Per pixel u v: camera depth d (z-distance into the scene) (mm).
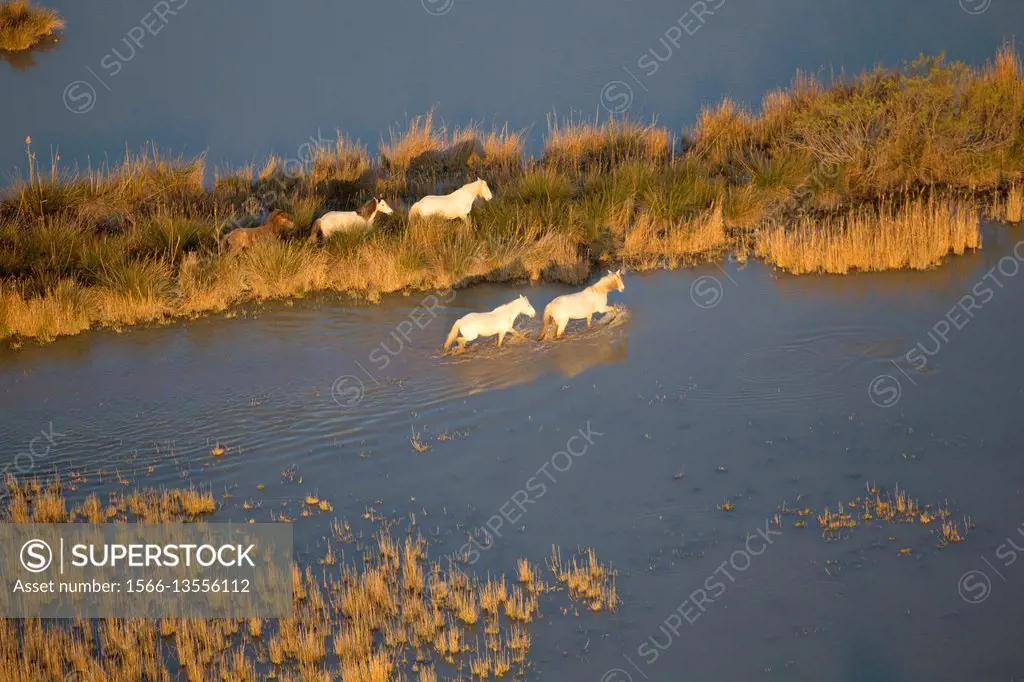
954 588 16750
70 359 25297
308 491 19938
